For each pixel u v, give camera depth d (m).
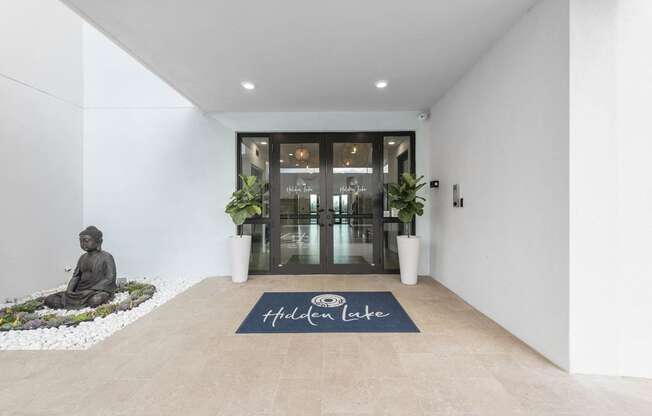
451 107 3.88
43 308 3.38
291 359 2.24
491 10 2.37
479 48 2.94
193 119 4.82
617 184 1.96
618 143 1.96
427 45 2.87
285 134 5.02
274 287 4.22
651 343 1.96
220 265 4.87
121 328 2.83
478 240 3.21
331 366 2.14
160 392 1.85
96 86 4.79
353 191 5.04
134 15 2.40
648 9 1.95
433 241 4.67
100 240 3.69
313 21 2.49
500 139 2.78
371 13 2.39
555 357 2.13
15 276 3.72
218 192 4.86
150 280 4.62
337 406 1.72
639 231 1.95
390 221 5.00
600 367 2.00
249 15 2.40
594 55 1.97
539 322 2.29
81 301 3.40
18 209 3.76
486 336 2.61
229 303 3.53
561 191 2.06
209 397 1.80
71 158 4.55
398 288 4.13
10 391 1.86
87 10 2.33
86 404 1.74
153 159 4.81
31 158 3.92
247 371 2.08
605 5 1.97
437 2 2.27
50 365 2.17
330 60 3.15
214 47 2.89
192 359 2.25
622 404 1.72
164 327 2.84
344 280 4.61
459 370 2.08
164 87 4.80
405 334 2.66
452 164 3.86
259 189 5.03
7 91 3.63
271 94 4.07
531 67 2.36
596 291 1.98
